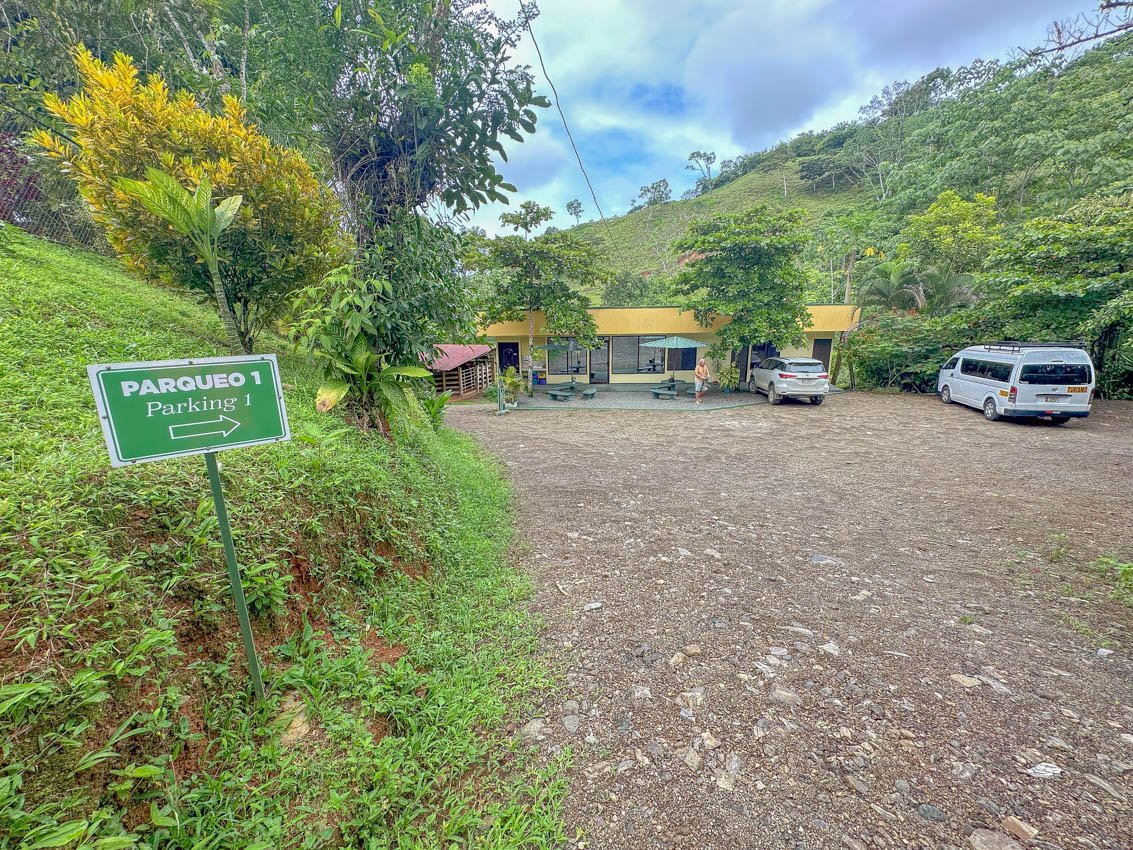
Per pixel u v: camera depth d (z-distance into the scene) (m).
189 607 1.94
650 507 5.56
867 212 30.11
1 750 1.22
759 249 15.39
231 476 2.55
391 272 4.72
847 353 16.91
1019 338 12.95
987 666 2.71
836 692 2.49
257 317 5.57
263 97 4.96
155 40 8.21
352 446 3.95
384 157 4.82
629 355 19.97
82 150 4.38
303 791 1.70
